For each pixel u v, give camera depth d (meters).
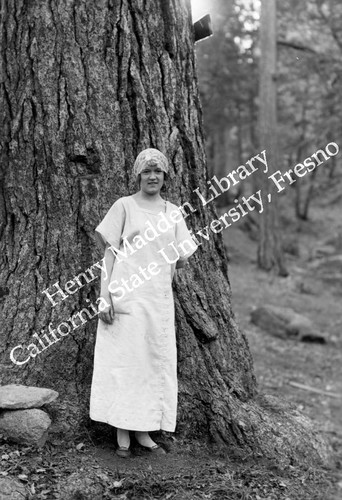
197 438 4.04
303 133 20.69
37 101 4.10
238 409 4.11
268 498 3.46
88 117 4.09
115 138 4.12
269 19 16.55
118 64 4.13
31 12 4.12
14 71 4.19
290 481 3.75
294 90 19.48
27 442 3.57
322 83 18.09
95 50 4.09
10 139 4.18
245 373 4.52
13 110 4.19
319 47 17.89
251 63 21.22
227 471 3.72
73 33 4.09
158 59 4.26
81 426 3.84
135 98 4.16
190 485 3.49
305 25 18.16
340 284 17.44
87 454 3.71
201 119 4.57
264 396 4.61
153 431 3.97
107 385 3.64
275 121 16.73
